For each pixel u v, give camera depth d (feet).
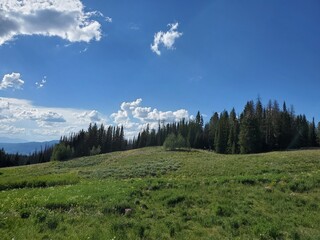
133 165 172.55
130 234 34.65
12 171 232.32
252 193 57.62
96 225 38.29
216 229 38.17
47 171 210.18
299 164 108.78
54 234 33.94
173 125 453.99
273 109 292.40
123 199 52.54
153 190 63.36
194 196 55.11
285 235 34.99
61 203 49.70
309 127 334.44
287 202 51.39
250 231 36.60
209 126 383.04
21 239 31.81
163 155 240.53
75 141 474.08
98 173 143.74
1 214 41.91
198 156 207.92
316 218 42.22
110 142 467.52
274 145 282.97
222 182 70.23
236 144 279.90
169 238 34.24
